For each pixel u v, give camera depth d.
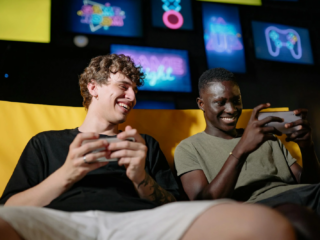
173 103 3.44
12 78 3.07
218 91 1.53
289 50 3.90
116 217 0.73
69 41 3.27
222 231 0.48
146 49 3.42
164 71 3.43
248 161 1.44
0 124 1.46
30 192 0.96
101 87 1.38
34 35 2.99
